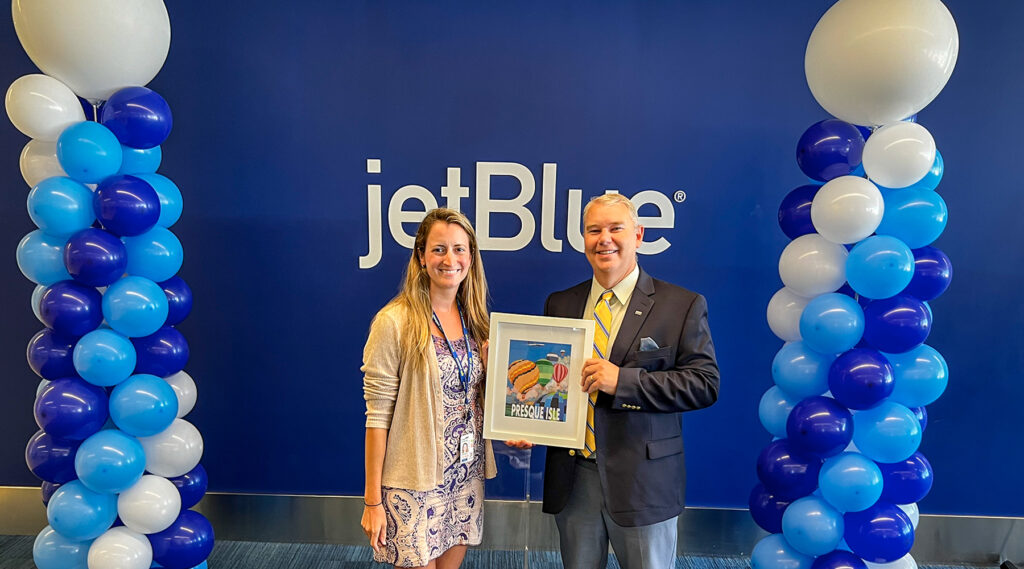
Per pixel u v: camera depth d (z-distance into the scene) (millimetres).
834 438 1717
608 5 2518
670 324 1766
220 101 2607
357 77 2584
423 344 1716
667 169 2594
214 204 2666
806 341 1802
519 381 1837
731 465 2744
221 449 2789
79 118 1907
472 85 2576
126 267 1967
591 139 2586
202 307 2725
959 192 2572
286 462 2793
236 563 2670
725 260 2635
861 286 1715
